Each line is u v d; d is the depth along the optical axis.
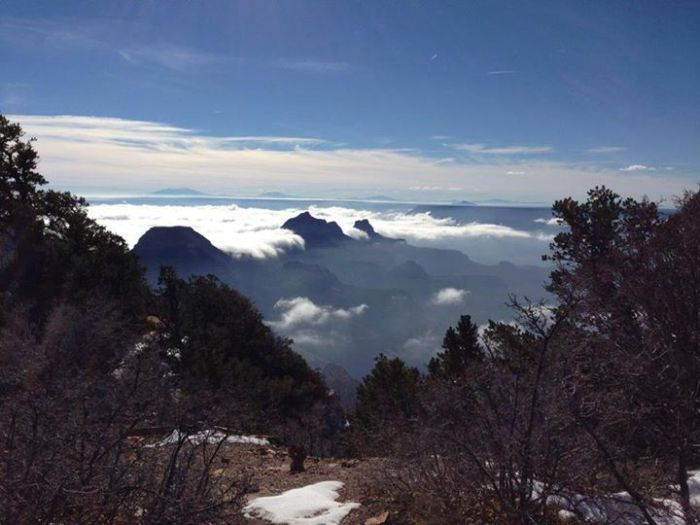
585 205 11.42
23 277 20.33
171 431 4.62
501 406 5.22
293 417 17.86
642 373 5.59
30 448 3.81
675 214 8.12
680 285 6.92
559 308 5.09
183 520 4.24
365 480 7.07
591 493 5.11
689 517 4.89
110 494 4.15
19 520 3.73
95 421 4.19
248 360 22.25
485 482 5.50
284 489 7.52
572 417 4.94
